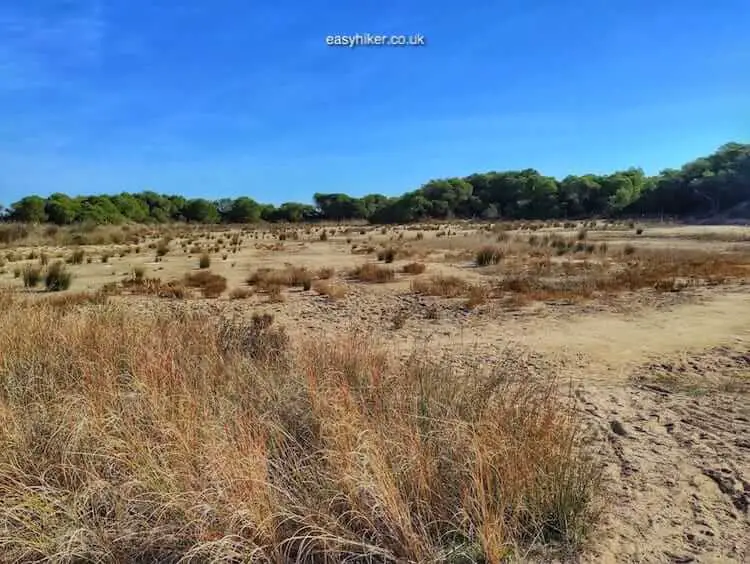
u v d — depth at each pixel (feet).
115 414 12.03
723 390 19.07
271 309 39.42
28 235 133.80
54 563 8.21
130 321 23.62
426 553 8.39
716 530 9.87
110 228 162.09
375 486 8.97
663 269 54.44
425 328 32.09
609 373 21.91
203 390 13.79
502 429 10.91
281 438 11.35
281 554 8.41
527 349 25.98
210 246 112.27
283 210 335.67
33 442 11.51
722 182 217.36
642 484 11.71
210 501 8.80
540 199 289.74
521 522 9.43
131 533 8.54
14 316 22.88
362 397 12.44
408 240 123.65
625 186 275.39
